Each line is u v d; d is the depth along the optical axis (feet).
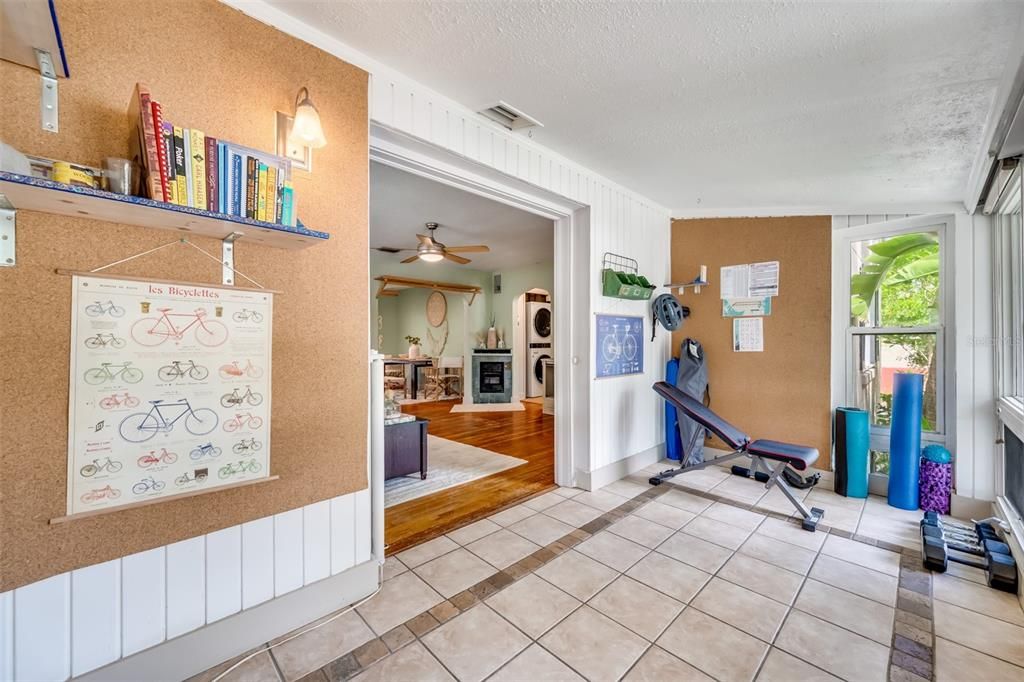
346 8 5.53
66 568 4.34
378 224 16.93
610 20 5.61
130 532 4.69
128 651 4.70
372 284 26.55
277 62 5.64
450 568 7.54
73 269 4.32
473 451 15.93
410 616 6.20
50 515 4.24
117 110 4.51
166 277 4.85
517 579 7.18
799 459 9.72
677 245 14.38
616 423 12.40
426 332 33.83
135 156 4.53
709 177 10.96
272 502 5.69
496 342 28.73
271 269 5.61
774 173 10.46
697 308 14.19
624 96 7.43
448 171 8.44
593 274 11.32
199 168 4.53
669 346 14.83
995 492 9.50
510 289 28.35
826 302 12.23
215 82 5.15
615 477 12.32
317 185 6.00
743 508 10.28
